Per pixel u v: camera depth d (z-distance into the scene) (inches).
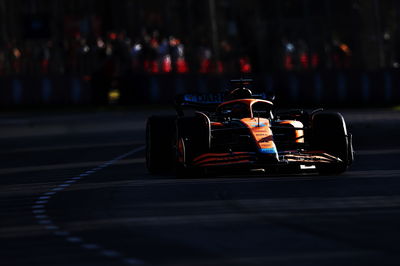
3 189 1519.4
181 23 4291.3
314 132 1546.5
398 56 4101.9
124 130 2878.9
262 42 4141.2
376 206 1170.6
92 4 4323.3
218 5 4242.1
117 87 4082.2
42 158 2123.5
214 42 4215.1
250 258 858.1
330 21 4099.4
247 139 1563.7
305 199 1242.6
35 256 906.7
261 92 1707.7
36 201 1328.7
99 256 892.6
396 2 4092.0
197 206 1200.8
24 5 4234.7
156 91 4025.6
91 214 1169.4
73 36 4242.1
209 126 1519.4
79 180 1601.9
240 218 1095.0
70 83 4087.1
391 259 842.8
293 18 4128.9
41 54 4200.3
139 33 4370.1
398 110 3489.2
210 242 946.1
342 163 1518.2
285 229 1013.2
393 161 1788.9
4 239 1013.8
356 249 893.2
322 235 972.6
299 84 3823.8
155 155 1636.3
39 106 4052.7
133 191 1380.4
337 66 4104.3
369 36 4077.3
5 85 4018.2
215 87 3998.5
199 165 1477.6
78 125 3147.1
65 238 1003.3
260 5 4156.0
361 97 3811.5
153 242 956.0
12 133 2920.8
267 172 1592.0
